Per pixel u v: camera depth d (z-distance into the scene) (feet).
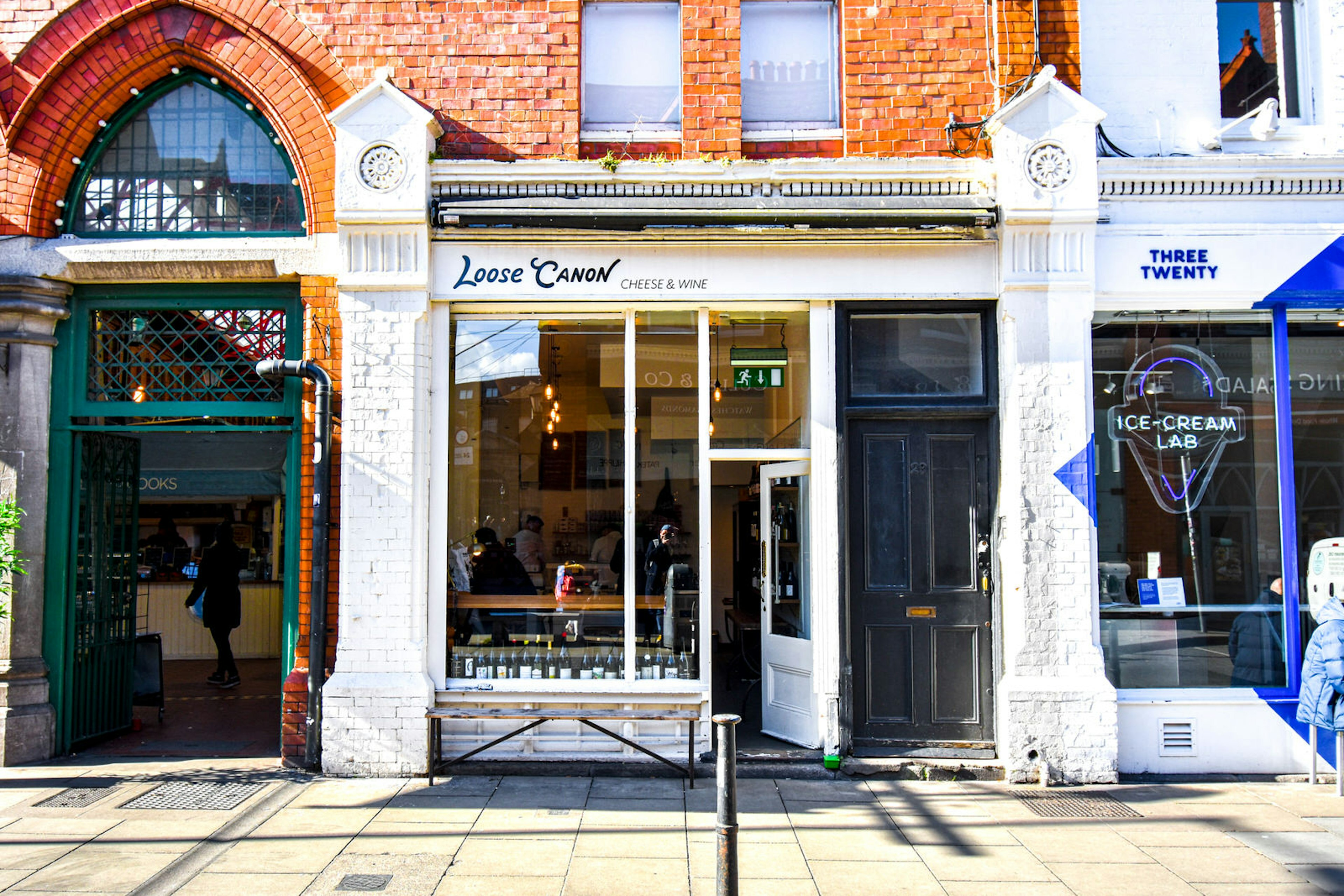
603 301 22.31
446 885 15.06
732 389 23.13
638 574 22.80
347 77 22.58
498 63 22.76
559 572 22.74
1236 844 17.21
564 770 21.50
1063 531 21.43
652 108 23.70
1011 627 21.40
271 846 16.75
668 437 22.95
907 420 22.63
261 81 22.45
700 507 22.77
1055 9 22.82
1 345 22.49
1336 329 23.26
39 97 22.56
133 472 26.12
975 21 22.81
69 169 23.12
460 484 22.82
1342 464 23.06
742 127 23.43
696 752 22.03
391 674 21.25
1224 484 22.94
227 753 23.22
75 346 23.12
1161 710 21.70
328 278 22.26
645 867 15.84
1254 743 21.75
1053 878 15.58
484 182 22.17
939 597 22.26
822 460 22.11
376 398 21.67
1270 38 24.25
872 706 22.16
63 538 22.97
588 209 21.67
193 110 23.54
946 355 22.79
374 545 21.42
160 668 27.12
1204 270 22.13
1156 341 23.09
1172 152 23.11
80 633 23.62
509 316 22.95
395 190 21.62
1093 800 19.77
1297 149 23.34
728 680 31.19
